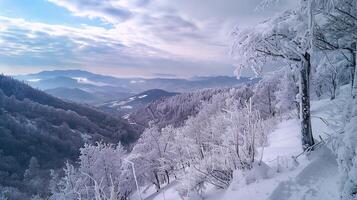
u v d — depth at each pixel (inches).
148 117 6545.3
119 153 1232.8
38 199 1766.7
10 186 2797.7
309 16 253.3
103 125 5841.5
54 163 3705.7
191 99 5378.9
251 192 313.1
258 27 365.4
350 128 259.1
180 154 795.4
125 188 1086.4
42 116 5354.3
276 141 555.8
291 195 287.6
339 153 264.8
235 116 389.7
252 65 381.7
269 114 1422.2
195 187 385.7
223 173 386.0
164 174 1204.5
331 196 267.0
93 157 1197.1
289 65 434.0
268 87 1339.8
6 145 3794.3
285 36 353.7
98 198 350.6
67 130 4805.6
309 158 346.6
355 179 236.1
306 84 379.2
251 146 371.2
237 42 370.0
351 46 355.6
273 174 337.4
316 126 538.6
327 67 558.6
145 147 1237.1
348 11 307.4
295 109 989.8
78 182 992.9
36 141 4065.0
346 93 361.7
